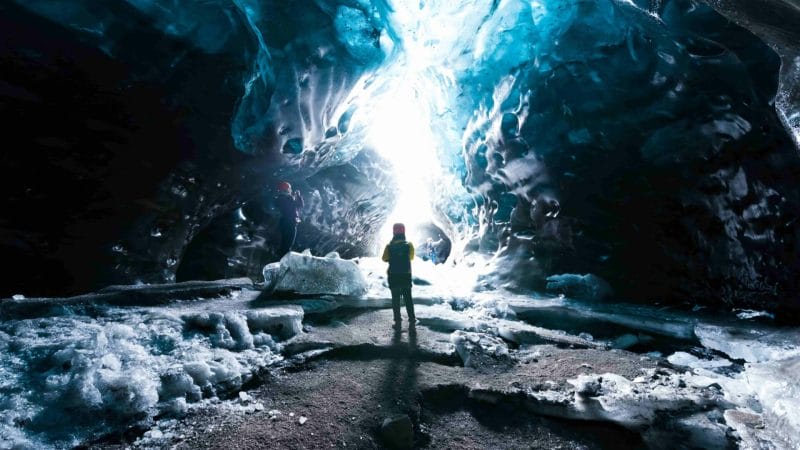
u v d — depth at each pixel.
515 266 8.12
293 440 2.28
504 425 2.65
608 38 6.34
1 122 4.36
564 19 6.77
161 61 5.20
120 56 4.84
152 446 2.19
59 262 5.13
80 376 2.42
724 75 5.41
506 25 7.68
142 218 6.02
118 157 5.40
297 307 4.52
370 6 7.15
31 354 2.72
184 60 5.38
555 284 6.98
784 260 5.04
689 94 5.73
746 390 2.97
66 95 4.68
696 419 2.47
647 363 3.65
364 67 7.86
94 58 4.64
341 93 8.02
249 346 3.57
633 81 6.21
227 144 6.66
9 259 4.73
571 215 7.30
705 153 5.72
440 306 5.68
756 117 5.23
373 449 2.31
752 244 5.33
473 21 8.19
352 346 3.74
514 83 7.92
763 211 5.24
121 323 3.55
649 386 2.92
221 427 2.40
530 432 2.57
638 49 6.11
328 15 6.64
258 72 6.18
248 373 3.06
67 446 2.08
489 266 8.74
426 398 2.90
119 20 4.73
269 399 2.81
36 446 2.02
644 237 6.44
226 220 9.05
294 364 3.35
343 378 3.15
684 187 5.97
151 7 4.89
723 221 5.62
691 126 5.78
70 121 4.82
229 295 5.36
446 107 10.61
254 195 9.22
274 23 6.29
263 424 2.45
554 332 4.81
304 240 12.34
